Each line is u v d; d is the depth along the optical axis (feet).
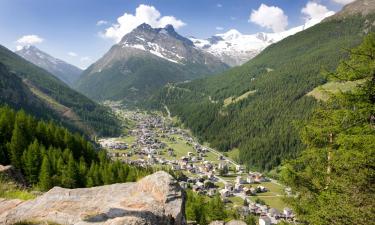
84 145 338.95
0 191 52.60
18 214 32.68
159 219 32.19
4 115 285.43
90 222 30.12
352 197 64.13
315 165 75.77
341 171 67.56
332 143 72.49
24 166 241.35
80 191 38.04
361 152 62.03
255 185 568.00
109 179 256.52
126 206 33.32
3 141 273.54
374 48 66.13
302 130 76.79
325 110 74.95
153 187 38.52
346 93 69.92
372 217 60.08
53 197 36.11
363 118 68.39
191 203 237.45
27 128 296.10
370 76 68.33
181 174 576.61
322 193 67.97
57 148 307.58
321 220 66.08
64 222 30.86
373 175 63.05
